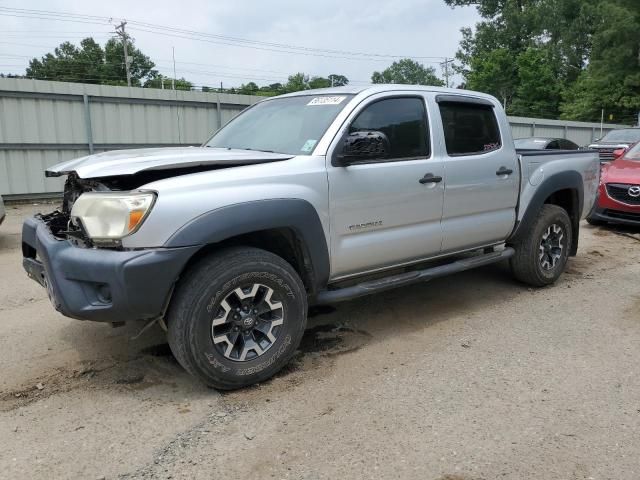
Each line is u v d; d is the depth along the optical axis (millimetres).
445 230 4629
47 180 13648
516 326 4652
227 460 2789
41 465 2746
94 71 75625
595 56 41438
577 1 50281
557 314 4953
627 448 2883
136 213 3072
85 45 76188
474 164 4777
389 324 4699
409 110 4418
